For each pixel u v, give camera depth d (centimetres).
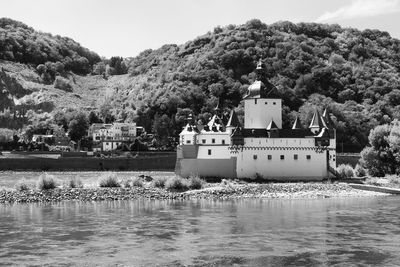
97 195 14562
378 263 7375
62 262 7444
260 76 19812
